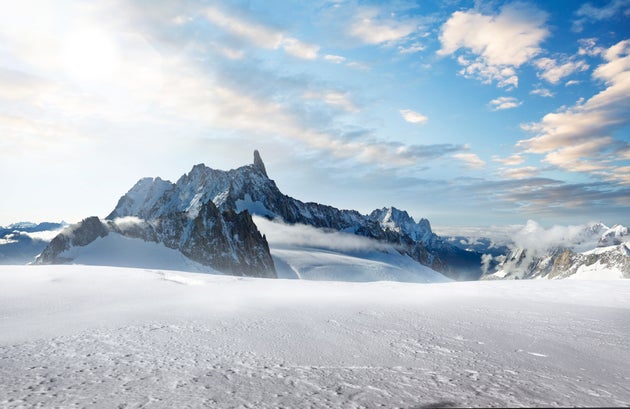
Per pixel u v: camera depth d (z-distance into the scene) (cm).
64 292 1962
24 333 1003
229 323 1166
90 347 852
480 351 857
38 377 630
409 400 536
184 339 945
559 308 1570
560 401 538
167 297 1911
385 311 1460
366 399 538
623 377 680
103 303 1656
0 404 503
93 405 504
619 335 1051
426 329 1109
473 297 1988
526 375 677
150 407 500
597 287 2369
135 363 725
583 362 784
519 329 1123
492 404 520
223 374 661
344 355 812
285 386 599
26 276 2592
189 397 540
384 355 815
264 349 855
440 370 703
